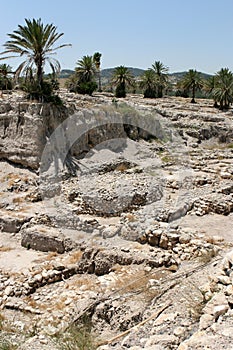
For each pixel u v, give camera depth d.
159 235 15.53
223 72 61.12
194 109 56.25
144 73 69.88
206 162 30.70
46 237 16.84
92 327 10.70
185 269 12.75
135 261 14.19
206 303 9.16
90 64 61.53
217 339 7.14
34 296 12.95
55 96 29.06
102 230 16.98
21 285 13.35
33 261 15.72
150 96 70.19
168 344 7.74
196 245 14.49
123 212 20.11
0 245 17.55
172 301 10.19
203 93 74.56
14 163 27.22
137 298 11.09
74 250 16.41
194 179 23.95
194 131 41.91
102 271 14.46
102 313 10.99
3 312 12.02
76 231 17.72
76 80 61.81
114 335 9.92
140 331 8.93
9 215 19.78
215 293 9.42
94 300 11.78
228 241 15.45
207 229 16.95
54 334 9.98
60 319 11.11
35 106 26.94
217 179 24.95
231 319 7.83
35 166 26.30
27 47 27.91
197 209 19.45
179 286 11.10
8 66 48.34
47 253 16.69
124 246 15.40
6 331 10.45
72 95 48.28
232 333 7.25
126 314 10.45
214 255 13.50
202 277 11.48
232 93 59.12
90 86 57.78
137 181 23.38
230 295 8.67
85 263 14.73
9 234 18.81
